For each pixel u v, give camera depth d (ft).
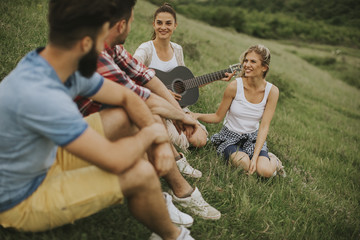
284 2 259.80
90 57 4.17
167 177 6.81
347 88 73.72
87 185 4.53
